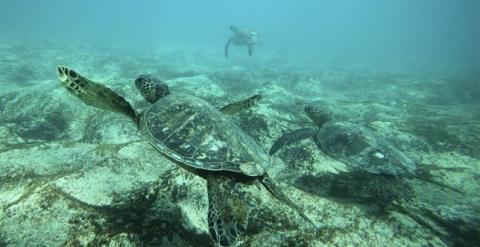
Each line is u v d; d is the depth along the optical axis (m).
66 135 2.36
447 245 1.21
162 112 1.25
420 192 1.64
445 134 2.57
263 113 2.64
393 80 6.80
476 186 1.73
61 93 2.72
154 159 1.55
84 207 1.15
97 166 1.40
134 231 1.06
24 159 1.49
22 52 6.78
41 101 2.60
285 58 12.80
